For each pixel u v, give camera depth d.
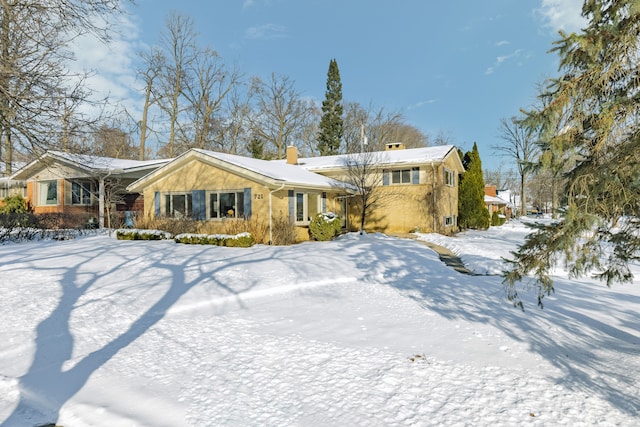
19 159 9.91
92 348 5.05
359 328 5.73
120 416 3.40
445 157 20.98
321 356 4.63
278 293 8.17
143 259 10.83
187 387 3.91
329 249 13.88
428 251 14.20
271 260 11.03
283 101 43.91
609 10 3.51
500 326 5.81
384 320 6.15
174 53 35.00
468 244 16.56
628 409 3.28
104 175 20.31
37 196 23.58
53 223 17.97
